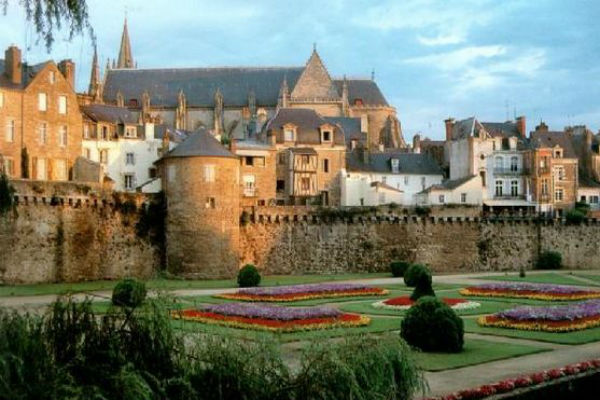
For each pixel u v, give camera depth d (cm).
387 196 11981
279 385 2153
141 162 11281
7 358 1834
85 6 2091
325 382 2111
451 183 12181
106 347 2097
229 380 2111
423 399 2458
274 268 9706
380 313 5144
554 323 4331
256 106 14638
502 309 5366
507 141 13050
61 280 8319
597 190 13562
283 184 11900
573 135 14562
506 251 10356
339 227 9938
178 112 14125
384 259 10006
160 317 2164
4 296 6469
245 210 9606
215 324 4309
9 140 9288
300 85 14538
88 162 9944
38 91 9638
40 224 8181
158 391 2005
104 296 6356
